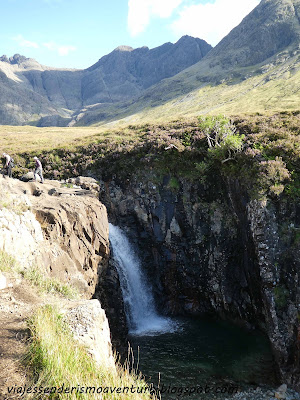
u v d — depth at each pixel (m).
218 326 25.06
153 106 137.62
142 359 20.20
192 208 27.98
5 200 16.50
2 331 8.89
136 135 41.00
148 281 29.03
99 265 21.39
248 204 22.81
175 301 27.86
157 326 25.59
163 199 29.38
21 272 13.35
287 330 18.78
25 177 25.05
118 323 21.70
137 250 29.88
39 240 16.91
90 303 11.23
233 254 25.23
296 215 21.02
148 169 30.89
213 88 128.25
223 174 26.70
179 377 18.42
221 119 30.62
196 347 21.69
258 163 24.14
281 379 18.09
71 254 18.61
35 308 10.52
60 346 8.34
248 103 84.00
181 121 43.69
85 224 20.64
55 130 77.81
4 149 45.72
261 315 22.50
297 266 19.52
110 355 10.14
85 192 24.94
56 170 36.88
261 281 20.83
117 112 165.25
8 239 14.23
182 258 27.83
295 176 22.53
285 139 26.92
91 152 37.94
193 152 29.31
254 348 21.36
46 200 21.02
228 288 25.12
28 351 8.05
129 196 31.39
